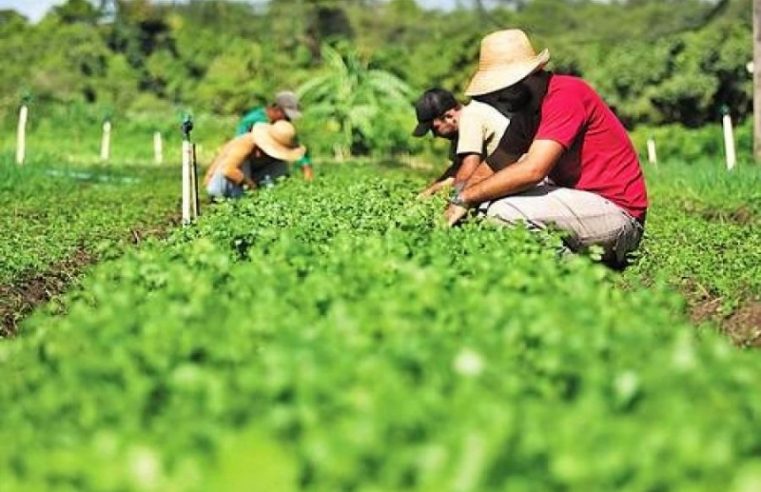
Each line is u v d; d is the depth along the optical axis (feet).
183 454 13.76
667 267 34.42
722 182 69.41
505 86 33.91
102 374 16.98
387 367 15.49
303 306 20.85
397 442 13.57
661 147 127.75
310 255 26.27
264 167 58.90
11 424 16.44
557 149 33.81
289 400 15.02
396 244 26.14
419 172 89.56
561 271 24.53
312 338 17.19
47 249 41.88
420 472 12.96
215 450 13.85
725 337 28.09
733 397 15.58
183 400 15.62
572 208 34.50
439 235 29.04
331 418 14.42
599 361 16.62
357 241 28.30
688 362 15.88
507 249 27.43
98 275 25.55
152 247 29.53
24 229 48.60
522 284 21.94
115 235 48.19
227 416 14.79
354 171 80.38
